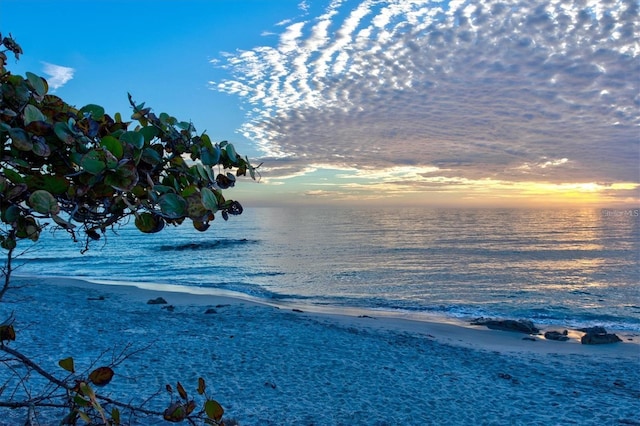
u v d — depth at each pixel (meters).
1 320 13.62
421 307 24.39
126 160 1.45
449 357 12.59
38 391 7.71
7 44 1.65
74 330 12.99
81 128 1.54
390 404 8.79
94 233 1.64
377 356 12.06
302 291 29.66
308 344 12.77
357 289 30.89
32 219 1.57
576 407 9.02
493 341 15.84
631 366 12.39
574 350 14.76
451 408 8.74
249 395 8.87
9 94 1.54
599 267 44.06
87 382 1.90
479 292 30.02
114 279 33.62
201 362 10.65
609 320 21.83
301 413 8.14
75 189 1.51
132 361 10.40
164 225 1.69
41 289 21.17
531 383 10.57
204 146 1.80
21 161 1.51
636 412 8.79
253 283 33.00
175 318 15.67
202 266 43.25
